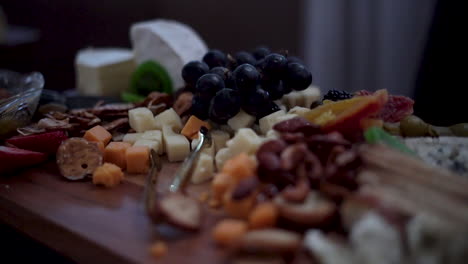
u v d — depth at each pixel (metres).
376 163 0.31
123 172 0.40
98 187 0.38
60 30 0.96
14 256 0.42
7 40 0.88
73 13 0.96
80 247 0.33
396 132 0.40
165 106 0.46
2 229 0.43
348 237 0.31
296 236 0.30
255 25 1.04
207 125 0.42
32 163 0.41
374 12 0.84
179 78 0.57
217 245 0.31
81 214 0.35
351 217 0.31
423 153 0.37
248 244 0.30
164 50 0.58
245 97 0.41
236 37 1.08
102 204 0.36
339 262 0.29
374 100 0.35
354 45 0.87
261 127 0.41
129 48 1.08
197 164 0.38
